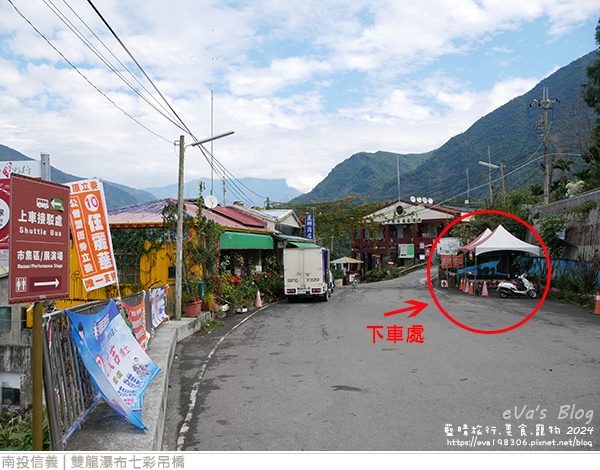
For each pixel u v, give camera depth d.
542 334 11.98
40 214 3.97
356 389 7.27
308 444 5.16
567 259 23.03
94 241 8.16
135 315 8.52
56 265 4.17
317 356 9.81
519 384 7.32
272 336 12.59
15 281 3.65
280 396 7.03
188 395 7.30
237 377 8.30
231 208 29.00
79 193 8.05
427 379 7.75
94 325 5.10
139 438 4.61
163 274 16.89
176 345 11.55
